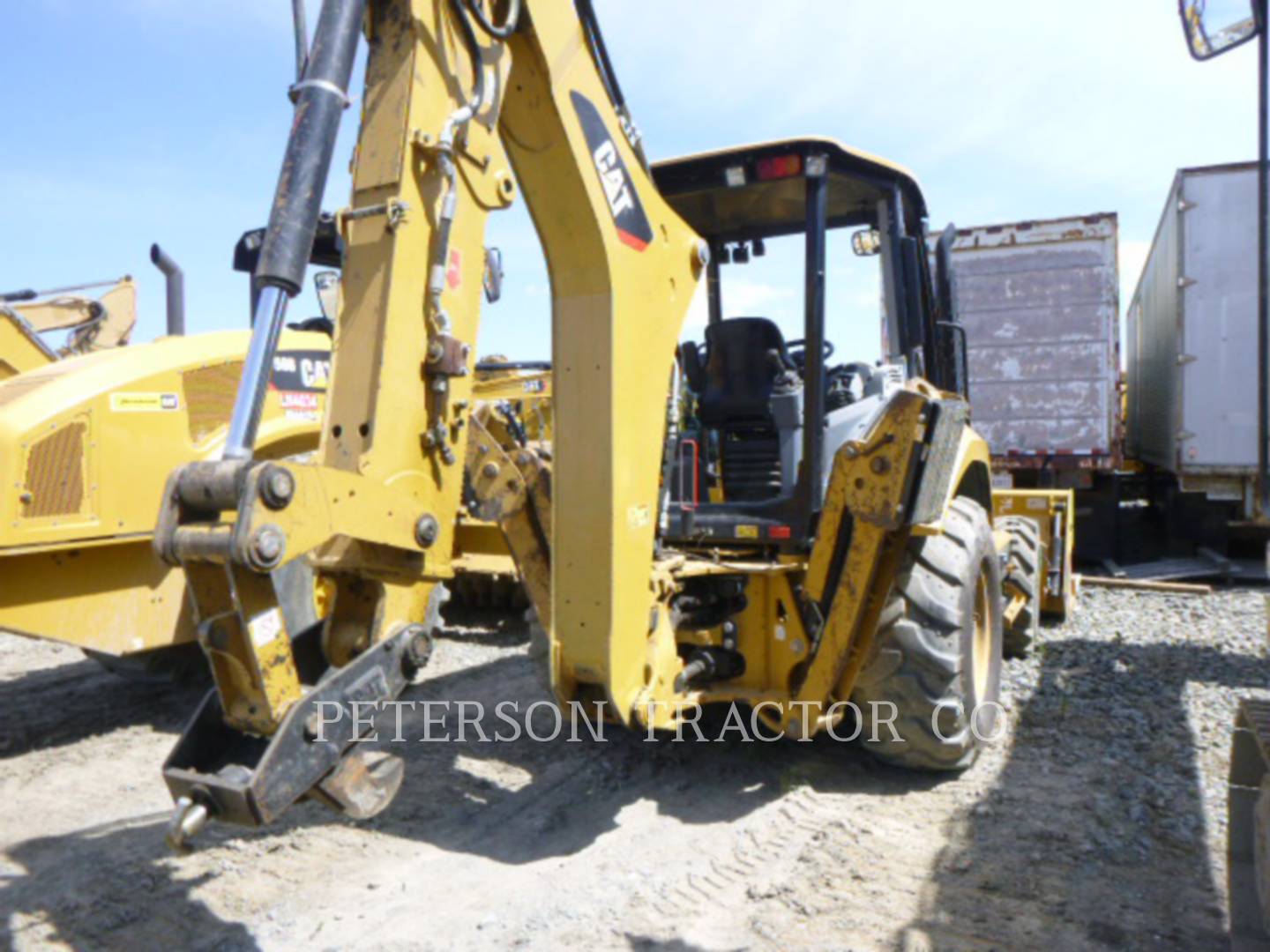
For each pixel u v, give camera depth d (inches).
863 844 126.6
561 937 105.1
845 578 134.6
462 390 102.7
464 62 100.2
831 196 168.4
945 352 188.1
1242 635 247.3
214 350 191.6
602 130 118.1
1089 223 392.8
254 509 76.8
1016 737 169.5
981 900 111.8
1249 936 94.7
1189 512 376.8
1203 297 340.8
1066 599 260.2
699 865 122.8
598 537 120.7
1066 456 396.5
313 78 85.2
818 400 143.3
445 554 102.0
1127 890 114.0
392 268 93.6
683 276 134.9
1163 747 162.7
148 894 115.0
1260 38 100.7
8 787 152.4
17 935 106.3
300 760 81.6
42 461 159.9
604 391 119.7
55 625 165.3
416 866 122.9
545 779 152.9
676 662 137.7
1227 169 335.9
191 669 203.9
